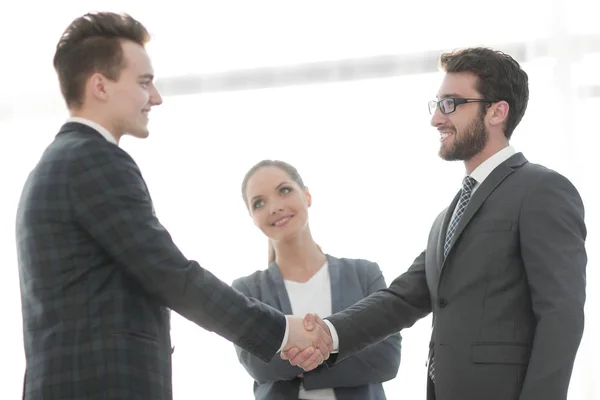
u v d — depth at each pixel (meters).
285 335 2.07
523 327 1.94
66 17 3.73
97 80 1.93
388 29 3.47
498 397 1.91
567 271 1.87
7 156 3.68
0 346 3.58
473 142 2.09
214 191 3.54
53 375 1.77
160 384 1.84
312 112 3.49
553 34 3.32
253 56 3.57
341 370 2.37
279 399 2.37
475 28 3.41
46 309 1.82
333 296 2.48
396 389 3.24
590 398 3.14
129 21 1.99
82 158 1.85
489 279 1.97
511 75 2.11
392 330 2.36
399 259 3.36
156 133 3.59
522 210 1.95
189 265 1.92
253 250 3.50
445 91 2.12
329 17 3.52
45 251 1.83
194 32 3.62
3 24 3.75
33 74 3.72
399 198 3.39
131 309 1.84
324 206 3.42
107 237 1.83
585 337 3.17
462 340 1.97
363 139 3.44
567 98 3.28
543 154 3.28
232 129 3.55
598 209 3.24
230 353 3.42
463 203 2.10
